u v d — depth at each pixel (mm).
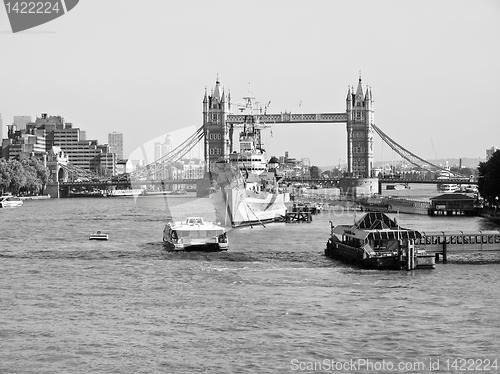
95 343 79125
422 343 79062
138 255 140750
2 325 85750
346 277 113812
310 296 99750
